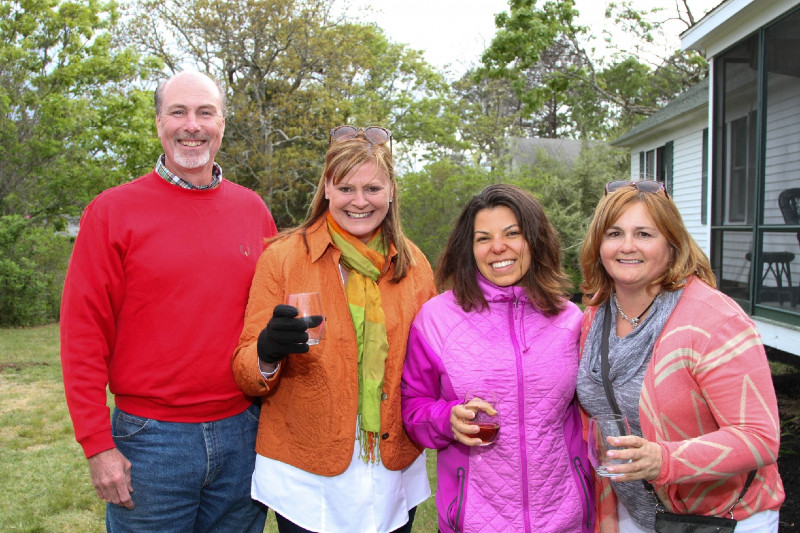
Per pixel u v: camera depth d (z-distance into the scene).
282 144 22.52
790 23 6.23
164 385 2.15
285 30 20.94
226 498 2.33
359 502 2.10
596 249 1.92
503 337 2.04
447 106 31.11
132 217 2.14
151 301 2.14
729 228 7.28
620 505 2.07
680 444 1.61
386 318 2.19
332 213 2.15
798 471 4.16
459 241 2.13
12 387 7.31
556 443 1.98
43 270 12.94
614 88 24.28
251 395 2.13
